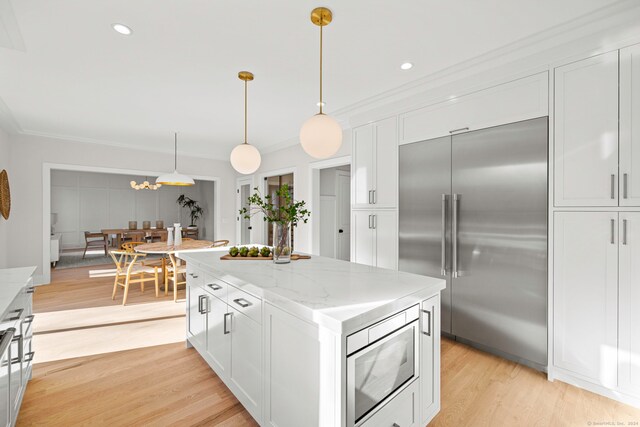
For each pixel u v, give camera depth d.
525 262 2.30
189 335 2.62
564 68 2.10
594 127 1.98
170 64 2.58
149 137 5.09
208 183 10.98
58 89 3.09
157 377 2.22
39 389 2.06
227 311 1.95
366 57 2.46
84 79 2.86
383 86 3.03
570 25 1.99
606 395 1.97
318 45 2.29
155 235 9.36
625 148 1.86
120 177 10.45
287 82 2.96
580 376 2.06
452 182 2.73
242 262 2.24
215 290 2.11
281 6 1.85
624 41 1.85
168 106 3.61
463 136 2.65
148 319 3.38
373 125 3.42
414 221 3.03
